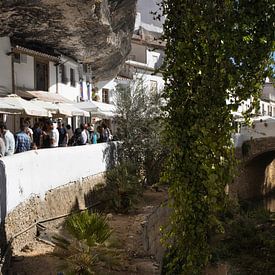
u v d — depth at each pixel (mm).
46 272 6980
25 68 17172
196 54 5406
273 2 5164
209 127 5398
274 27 5195
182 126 5656
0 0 12953
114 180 13383
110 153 15078
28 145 11477
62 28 16391
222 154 5559
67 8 14453
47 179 9938
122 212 12367
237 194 27703
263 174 35562
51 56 18453
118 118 18016
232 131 5562
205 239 5797
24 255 7652
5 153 10492
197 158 5559
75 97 22312
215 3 5273
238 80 5242
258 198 34031
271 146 29781
